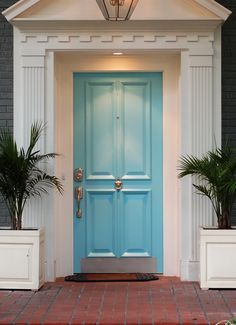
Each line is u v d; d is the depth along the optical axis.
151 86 8.02
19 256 7.09
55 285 7.41
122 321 5.79
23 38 7.57
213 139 7.58
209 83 7.56
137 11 7.42
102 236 8.02
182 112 7.59
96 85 8.05
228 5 7.74
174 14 7.43
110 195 8.03
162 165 8.01
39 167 7.50
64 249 7.96
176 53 7.77
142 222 8.02
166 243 7.97
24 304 6.46
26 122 7.59
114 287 7.30
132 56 7.95
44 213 7.53
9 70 7.67
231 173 7.07
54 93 7.64
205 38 7.55
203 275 7.12
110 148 8.05
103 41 7.52
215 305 6.39
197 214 7.52
